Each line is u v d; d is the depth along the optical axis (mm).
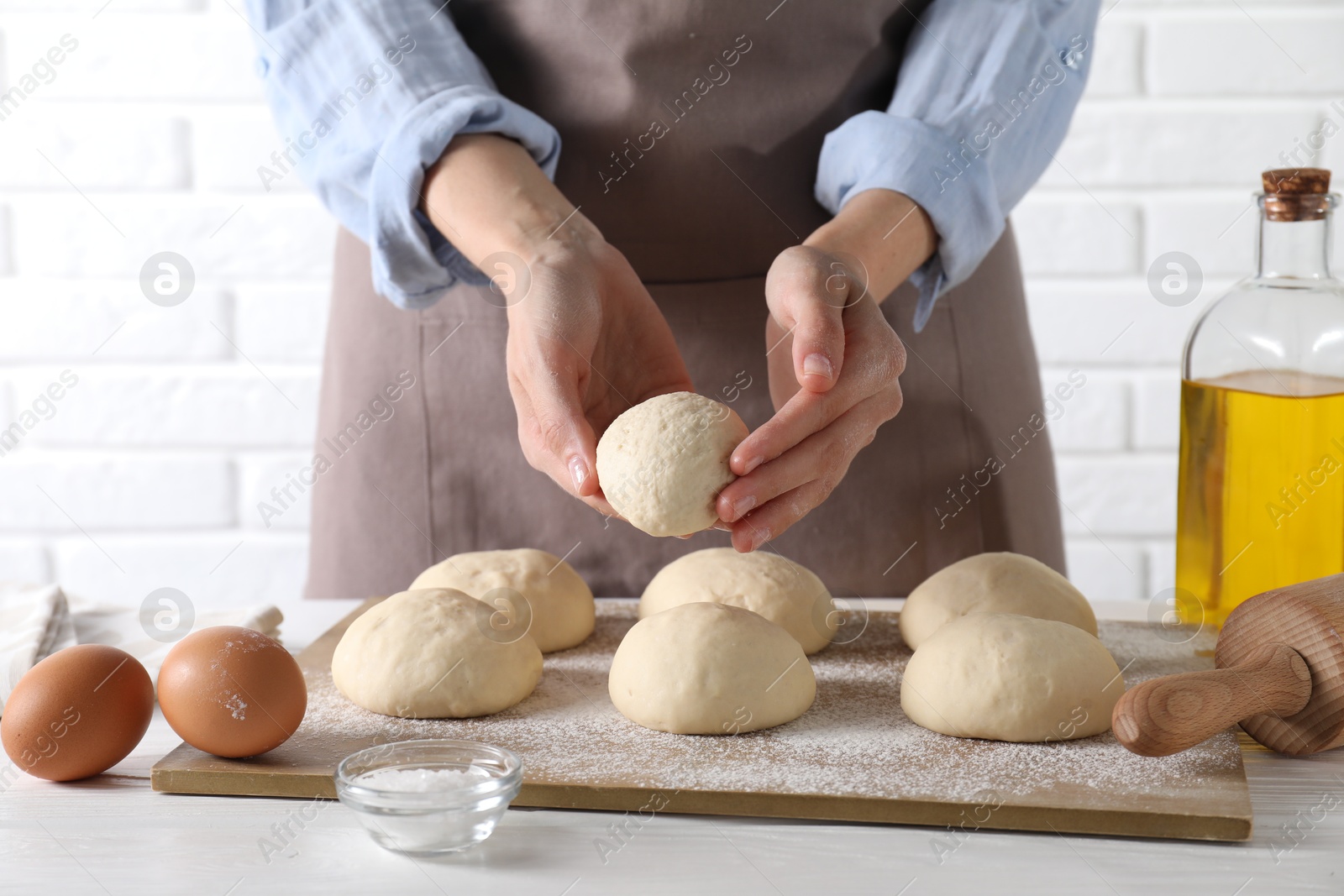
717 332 1318
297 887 653
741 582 1062
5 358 1821
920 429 1356
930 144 1115
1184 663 991
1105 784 744
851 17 1221
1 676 928
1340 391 935
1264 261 985
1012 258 1419
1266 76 1735
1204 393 995
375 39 1138
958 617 1000
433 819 662
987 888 647
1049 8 1232
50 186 1782
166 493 1872
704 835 716
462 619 933
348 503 1414
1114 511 1880
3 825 730
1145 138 1771
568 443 857
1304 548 958
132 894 645
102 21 1748
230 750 781
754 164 1262
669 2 1186
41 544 1872
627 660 895
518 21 1243
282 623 1178
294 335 1835
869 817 724
